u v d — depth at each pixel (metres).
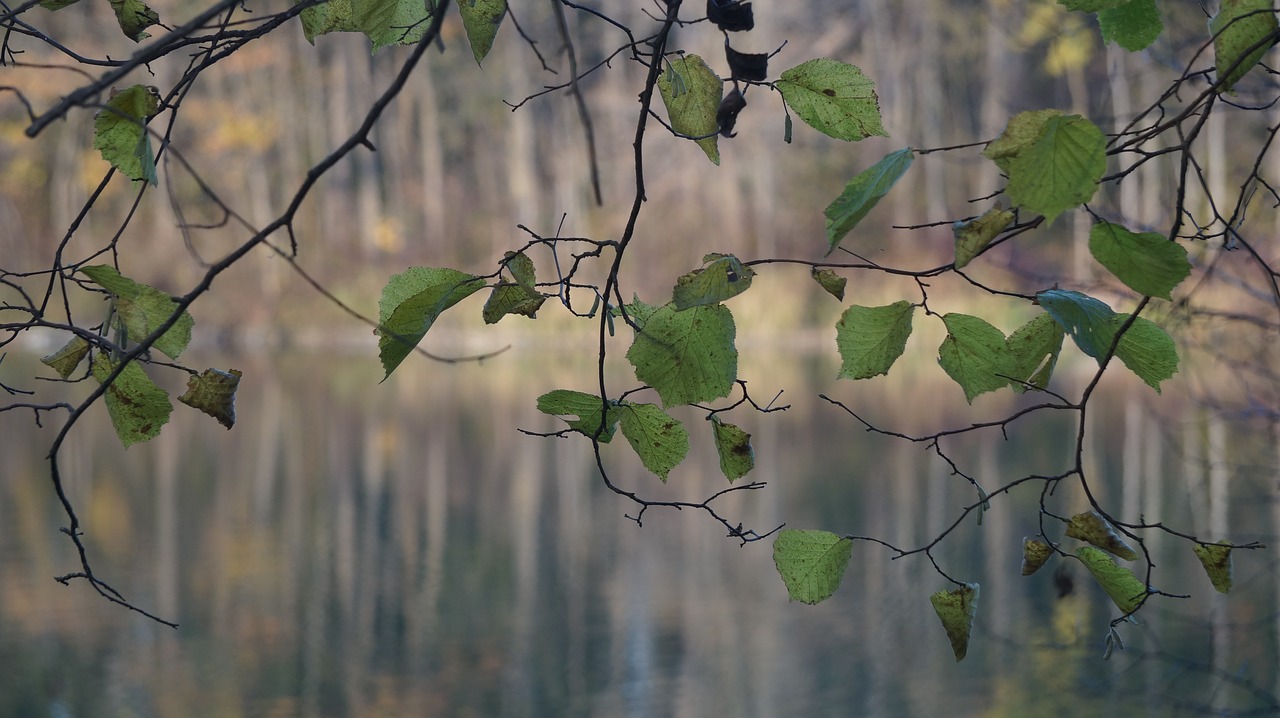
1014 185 0.84
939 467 14.52
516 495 14.02
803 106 1.01
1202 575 8.35
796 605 9.38
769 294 32.25
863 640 8.43
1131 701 6.37
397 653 8.43
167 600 9.55
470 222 43.44
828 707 7.24
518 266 0.93
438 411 22.61
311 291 37.03
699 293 0.99
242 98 41.00
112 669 7.95
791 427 18.17
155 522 12.33
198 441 18.39
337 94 43.09
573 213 36.69
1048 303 1.00
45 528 11.88
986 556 10.10
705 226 34.16
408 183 45.59
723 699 7.26
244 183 40.44
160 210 33.03
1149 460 13.68
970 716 6.75
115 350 1.03
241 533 11.91
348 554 11.17
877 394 22.02
